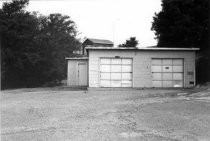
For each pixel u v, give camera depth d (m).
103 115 9.82
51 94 18.84
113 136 6.81
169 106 11.76
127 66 23.33
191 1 25.84
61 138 6.70
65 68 34.34
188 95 16.45
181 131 7.27
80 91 21.20
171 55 23.39
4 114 10.40
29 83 31.62
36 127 8.02
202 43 26.27
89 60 23.12
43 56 31.14
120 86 23.23
